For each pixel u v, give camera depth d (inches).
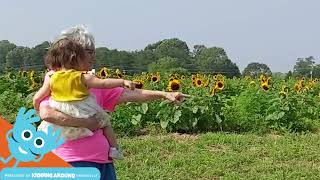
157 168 275.6
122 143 326.3
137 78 610.9
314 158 300.8
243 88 666.2
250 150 318.3
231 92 652.1
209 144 333.1
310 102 491.2
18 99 433.1
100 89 146.4
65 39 139.9
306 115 465.7
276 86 661.3
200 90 438.6
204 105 388.8
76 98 136.0
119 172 263.9
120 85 137.5
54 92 137.2
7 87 512.7
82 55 139.9
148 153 306.7
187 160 288.4
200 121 388.8
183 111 382.0
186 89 459.8
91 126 138.3
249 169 277.9
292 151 310.3
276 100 405.7
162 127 379.2
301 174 265.4
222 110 401.7
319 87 693.3
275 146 323.3
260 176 262.7
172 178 259.4
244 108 423.8
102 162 142.3
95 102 140.3
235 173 267.6
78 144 139.6
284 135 370.9
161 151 314.3
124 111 376.5
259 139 348.2
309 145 332.2
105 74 479.2
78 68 140.5
